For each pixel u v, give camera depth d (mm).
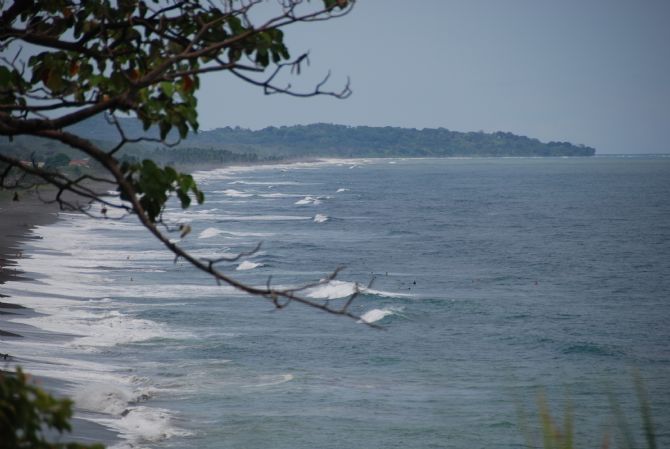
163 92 16125
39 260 170250
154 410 77188
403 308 145250
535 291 172875
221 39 17234
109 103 15609
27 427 11273
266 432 73438
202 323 119250
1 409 11102
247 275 180375
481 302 154875
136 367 93250
